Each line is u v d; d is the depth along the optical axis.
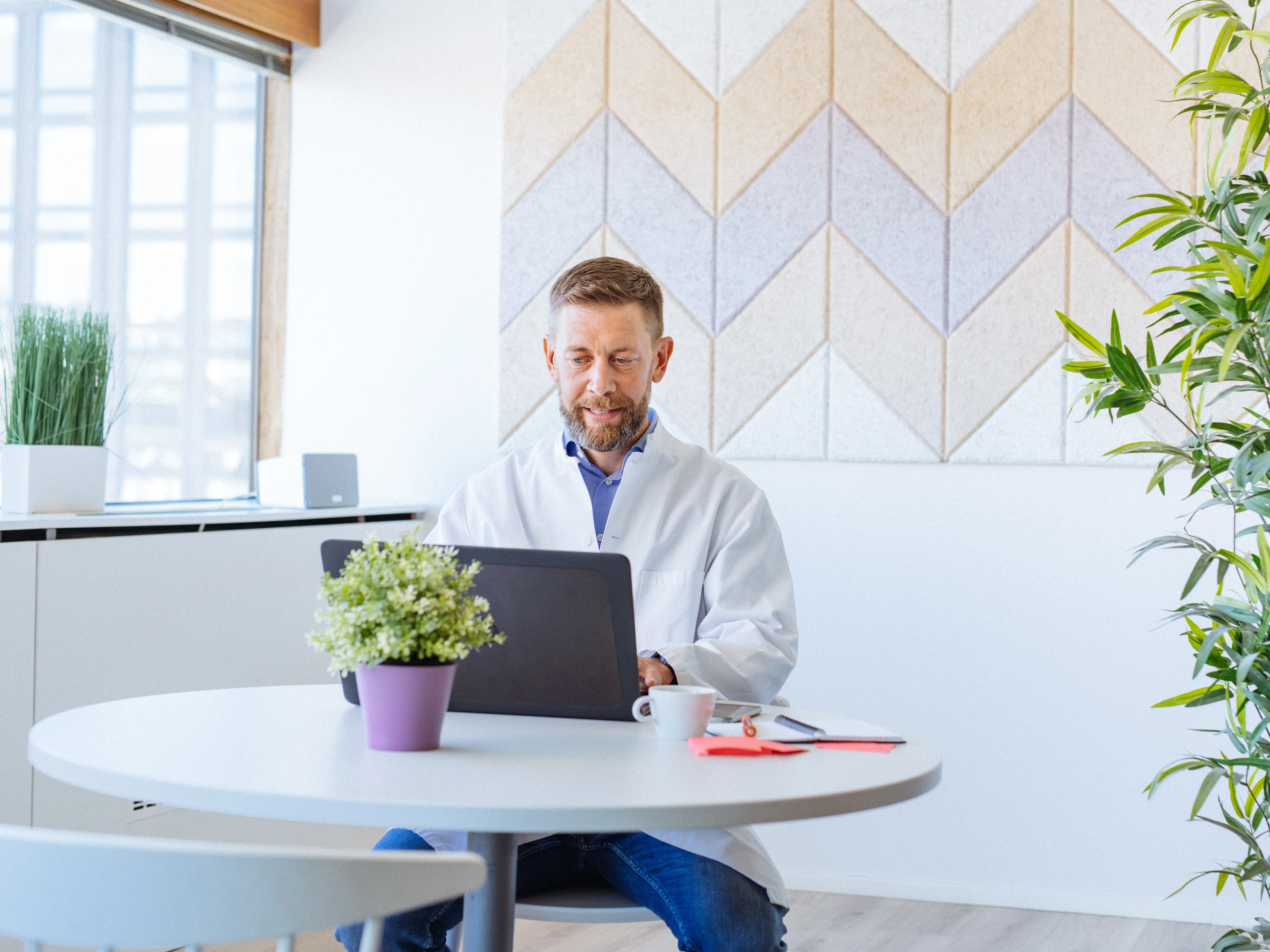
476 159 3.53
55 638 2.44
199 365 3.50
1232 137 2.91
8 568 2.34
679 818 1.04
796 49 3.24
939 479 3.13
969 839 3.09
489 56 3.52
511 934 1.36
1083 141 3.04
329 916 0.81
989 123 3.11
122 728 1.33
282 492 3.26
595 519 2.04
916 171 3.16
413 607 1.24
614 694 1.45
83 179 3.09
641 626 1.93
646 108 3.35
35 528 2.45
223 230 3.57
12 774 2.35
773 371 3.25
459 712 1.52
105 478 2.71
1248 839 2.18
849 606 3.18
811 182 3.23
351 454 3.34
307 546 3.14
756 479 3.26
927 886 3.11
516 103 3.45
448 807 1.02
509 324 3.45
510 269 3.45
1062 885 3.02
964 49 3.12
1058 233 3.05
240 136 3.62
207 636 2.83
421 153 3.58
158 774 1.10
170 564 2.72
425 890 0.86
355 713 1.47
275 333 3.70
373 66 3.62
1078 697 3.02
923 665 3.12
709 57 3.30
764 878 1.59
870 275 3.18
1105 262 3.03
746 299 3.27
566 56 3.41
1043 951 2.72
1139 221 3.01
